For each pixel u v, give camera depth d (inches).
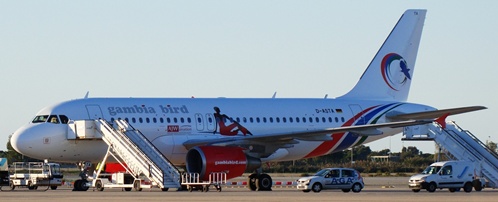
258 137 3865.7
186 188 3754.9
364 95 4539.9
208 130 4018.2
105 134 3745.1
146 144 3735.2
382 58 4581.7
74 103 3843.5
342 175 3703.3
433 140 4443.9
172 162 3988.7
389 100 4569.4
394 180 5674.2
